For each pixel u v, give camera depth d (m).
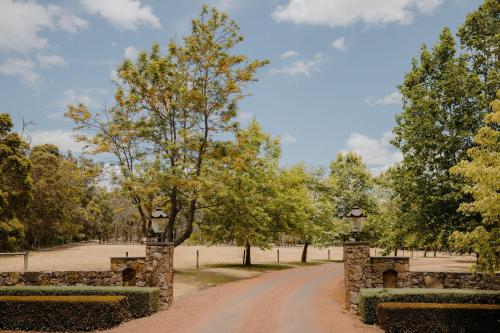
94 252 45.84
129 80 24.09
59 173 51.38
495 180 9.75
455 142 17.58
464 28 19.30
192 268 29.39
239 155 24.25
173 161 23.67
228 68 23.78
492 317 10.45
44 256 36.72
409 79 19.89
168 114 24.30
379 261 14.74
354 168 44.75
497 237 10.59
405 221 18.80
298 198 35.28
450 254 50.72
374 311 12.08
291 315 13.37
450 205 17.41
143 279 15.34
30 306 11.55
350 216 15.34
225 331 11.09
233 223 26.72
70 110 23.44
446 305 10.98
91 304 11.55
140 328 11.48
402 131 19.67
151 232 23.83
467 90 17.80
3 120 39.22
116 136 24.38
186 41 24.39
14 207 39.19
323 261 44.62
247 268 31.59
